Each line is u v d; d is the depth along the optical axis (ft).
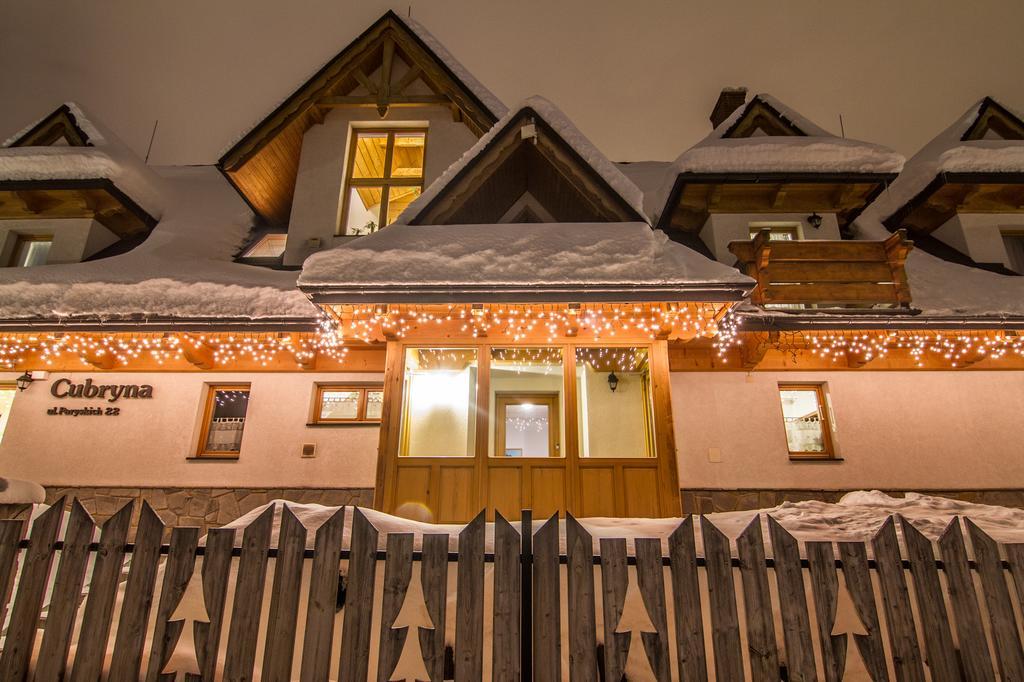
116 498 26.16
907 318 24.32
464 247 22.35
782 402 27.89
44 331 24.44
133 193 32.04
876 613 9.36
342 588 11.09
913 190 31.60
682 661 8.91
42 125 33.91
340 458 26.68
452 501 22.27
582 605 9.16
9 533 9.87
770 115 34.22
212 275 27.48
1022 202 30.99
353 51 34.71
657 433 22.82
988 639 10.58
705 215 32.24
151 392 27.81
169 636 9.12
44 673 9.09
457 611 9.07
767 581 9.42
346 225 32.94
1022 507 25.29
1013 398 26.86
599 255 21.84
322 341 25.75
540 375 34.65
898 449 26.16
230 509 26.03
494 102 32.73
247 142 31.83
